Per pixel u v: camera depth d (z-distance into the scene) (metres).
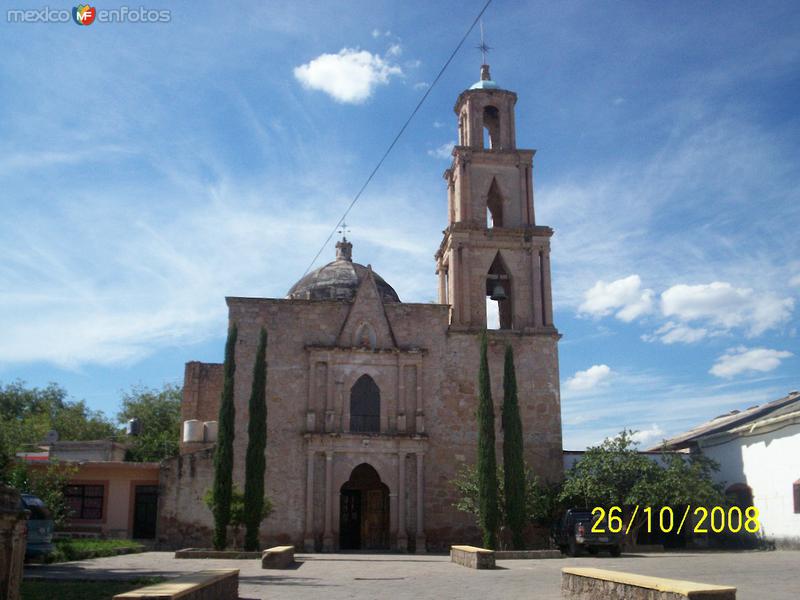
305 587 18.92
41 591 16.02
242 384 42.81
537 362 44.56
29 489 35.72
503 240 46.06
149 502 42.34
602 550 35.28
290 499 41.44
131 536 41.56
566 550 36.34
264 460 37.34
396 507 41.56
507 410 38.75
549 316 45.31
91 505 41.84
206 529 41.06
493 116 50.31
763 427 38.03
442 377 44.03
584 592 15.15
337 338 44.06
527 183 47.22
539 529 41.44
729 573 21.81
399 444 42.19
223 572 15.16
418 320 44.72
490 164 47.38
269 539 40.88
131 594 10.92
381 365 43.72
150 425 77.06
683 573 21.91
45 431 63.53
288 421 42.47
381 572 24.42
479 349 43.94
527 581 20.80
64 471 39.31
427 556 36.22
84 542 34.97
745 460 39.84
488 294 46.53
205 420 50.94
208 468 41.69
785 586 17.81
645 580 12.81
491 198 49.56
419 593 17.50
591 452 40.38
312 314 44.28
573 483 39.62
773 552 34.78
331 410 42.50
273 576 22.50
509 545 39.03
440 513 42.22
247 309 43.84
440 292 48.59
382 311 44.53
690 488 38.47
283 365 43.28
